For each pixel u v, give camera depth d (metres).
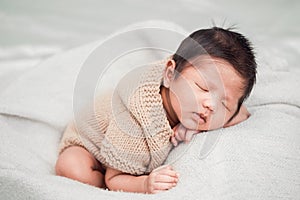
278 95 1.25
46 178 1.00
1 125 1.17
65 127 1.26
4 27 2.06
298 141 1.06
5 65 1.81
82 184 1.00
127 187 1.04
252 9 2.20
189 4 2.23
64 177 1.03
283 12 2.19
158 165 1.07
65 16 2.17
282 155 1.01
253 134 1.04
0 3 2.18
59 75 1.37
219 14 2.13
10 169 0.99
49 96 1.31
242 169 0.97
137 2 2.26
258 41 1.55
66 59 1.43
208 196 0.92
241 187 0.94
